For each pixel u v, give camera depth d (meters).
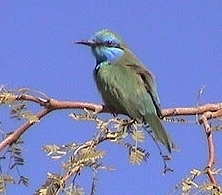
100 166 10.09
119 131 11.16
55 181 9.65
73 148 10.20
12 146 11.17
